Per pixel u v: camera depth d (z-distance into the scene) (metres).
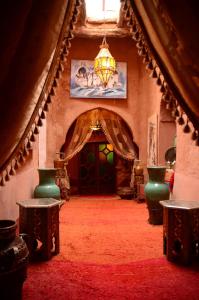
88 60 11.34
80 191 12.34
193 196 5.91
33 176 8.47
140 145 11.25
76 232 6.11
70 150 10.93
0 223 3.16
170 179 7.66
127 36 10.93
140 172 10.54
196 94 2.73
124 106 11.40
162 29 2.56
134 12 3.07
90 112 11.38
